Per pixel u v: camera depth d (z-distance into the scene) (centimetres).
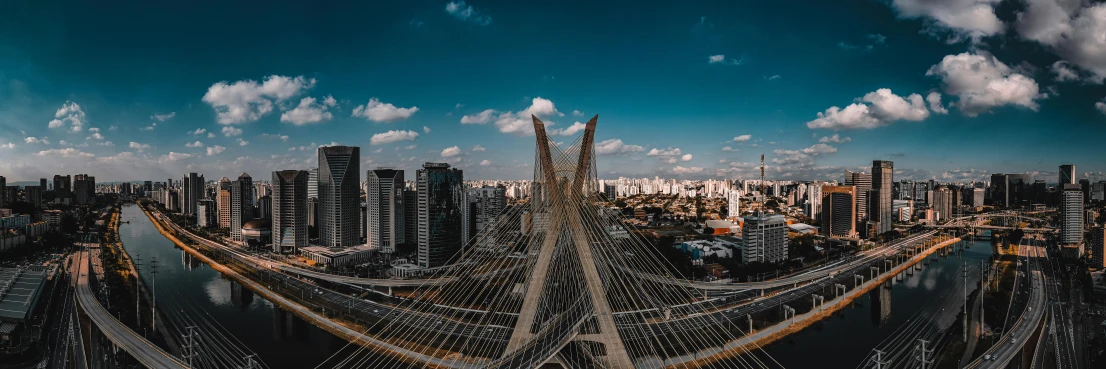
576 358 18138
